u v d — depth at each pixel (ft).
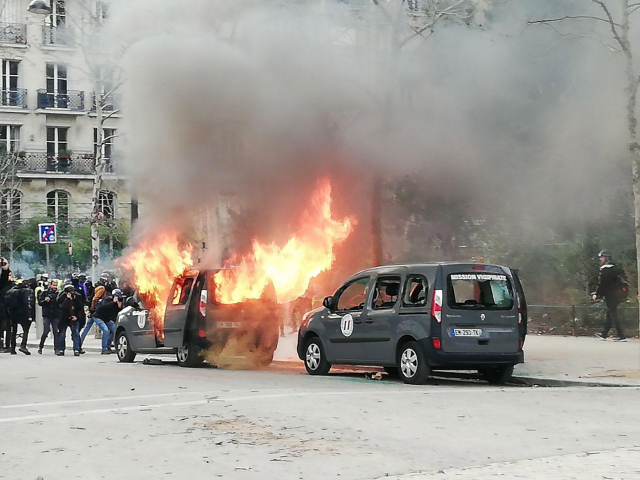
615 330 73.51
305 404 37.19
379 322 48.49
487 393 41.52
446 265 46.57
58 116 155.84
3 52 109.50
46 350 84.53
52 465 26.17
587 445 28.37
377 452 27.32
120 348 65.92
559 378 48.39
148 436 30.27
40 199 162.20
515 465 25.31
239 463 25.88
